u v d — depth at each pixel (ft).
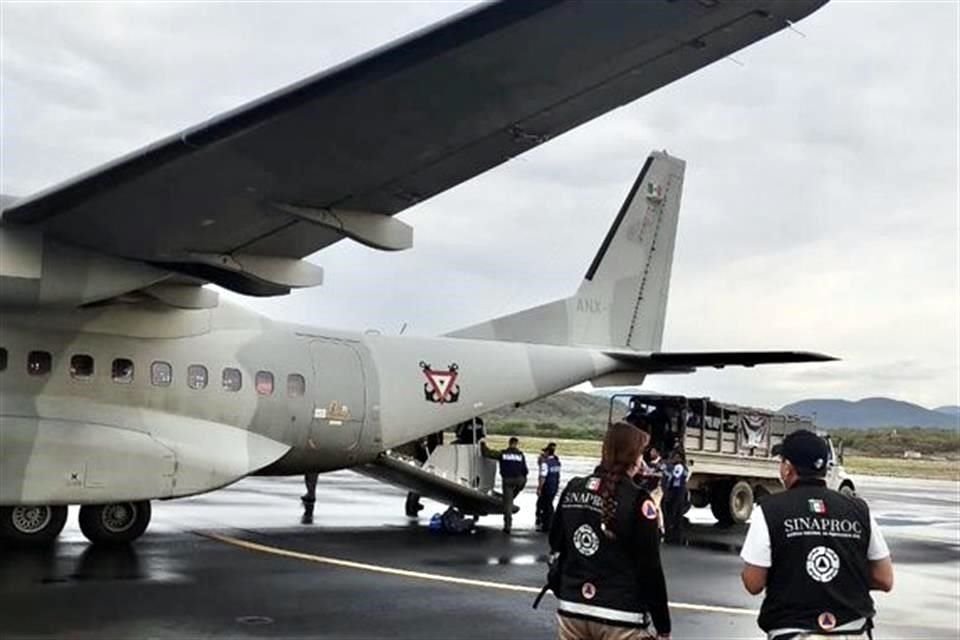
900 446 369.50
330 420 52.44
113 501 43.24
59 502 41.75
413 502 68.18
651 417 75.20
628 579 17.34
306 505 68.23
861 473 219.41
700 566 50.24
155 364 46.42
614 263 68.13
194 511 65.26
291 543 50.90
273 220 38.65
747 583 16.17
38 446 41.55
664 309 70.33
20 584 36.19
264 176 34.37
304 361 51.85
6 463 40.86
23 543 45.88
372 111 29.89
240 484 97.30
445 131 31.35
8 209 37.35
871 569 16.15
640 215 69.46
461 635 31.04
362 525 61.00
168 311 47.01
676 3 23.88
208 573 40.14
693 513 86.58
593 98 29.17
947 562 56.13
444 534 58.44
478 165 34.01
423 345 57.52
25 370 42.80
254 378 49.67
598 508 17.52
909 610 40.06
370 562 45.47
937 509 101.71
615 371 67.00
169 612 32.42
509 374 60.70
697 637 32.40
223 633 29.86
